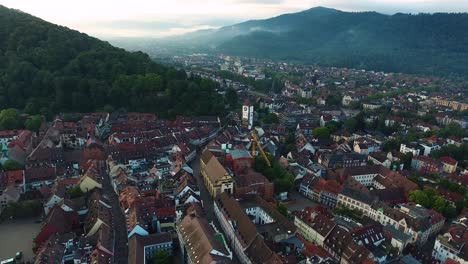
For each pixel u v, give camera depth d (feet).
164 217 545.03
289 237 504.43
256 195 612.29
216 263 396.57
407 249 514.68
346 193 643.04
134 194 581.94
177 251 507.30
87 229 513.04
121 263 465.88
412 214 568.00
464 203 643.04
